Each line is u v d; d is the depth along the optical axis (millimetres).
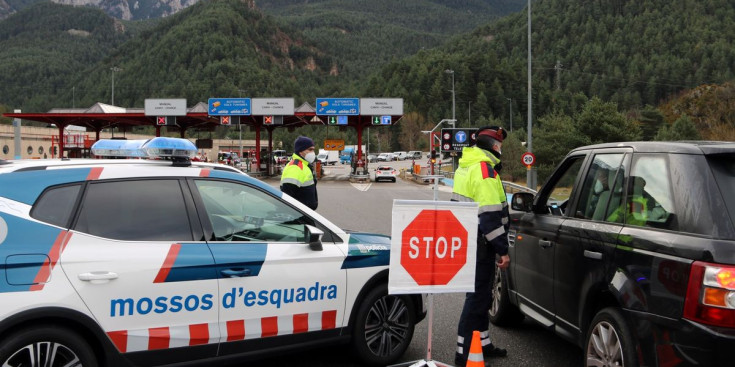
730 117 77062
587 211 4578
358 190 34438
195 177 4312
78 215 3781
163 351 3902
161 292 3889
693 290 3223
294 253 4438
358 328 4777
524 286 5504
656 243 3561
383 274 4879
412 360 5125
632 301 3646
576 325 4441
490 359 5156
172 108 45750
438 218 4371
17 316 3410
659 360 3418
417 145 148125
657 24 195625
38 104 196250
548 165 50188
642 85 164750
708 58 165750
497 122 142875
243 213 4586
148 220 4012
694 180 3518
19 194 3680
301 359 5184
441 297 7598
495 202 4684
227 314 4137
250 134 141375
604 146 4738
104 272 3707
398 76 194125
